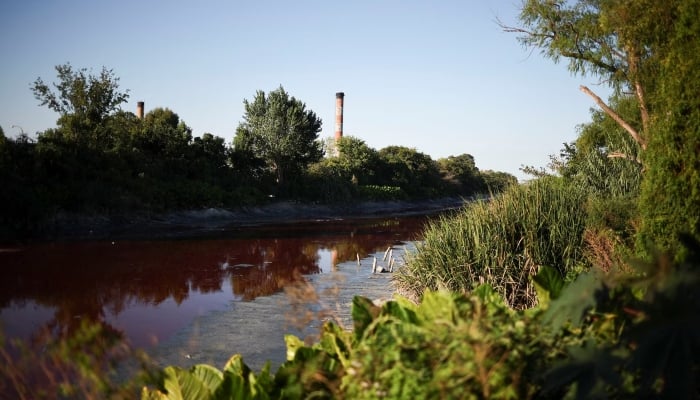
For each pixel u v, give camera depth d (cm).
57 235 2203
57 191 2486
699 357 156
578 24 1234
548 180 1111
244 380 213
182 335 794
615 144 1565
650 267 184
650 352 162
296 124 4644
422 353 170
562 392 183
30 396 330
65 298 1057
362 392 172
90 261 1552
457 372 163
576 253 866
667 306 166
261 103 4697
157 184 3275
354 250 1970
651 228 573
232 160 4244
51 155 2595
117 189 2862
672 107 554
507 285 867
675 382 155
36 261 1526
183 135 3831
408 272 998
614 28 986
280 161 4597
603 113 1775
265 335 795
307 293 280
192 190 3431
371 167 6178
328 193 4838
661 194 564
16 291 1112
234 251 1883
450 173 7831
